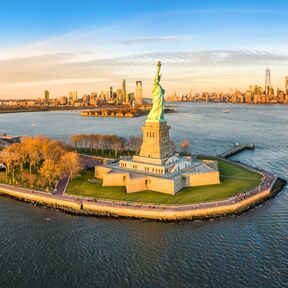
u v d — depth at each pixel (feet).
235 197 653.71
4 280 424.46
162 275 431.43
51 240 520.83
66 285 414.62
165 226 560.61
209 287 407.64
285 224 567.18
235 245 500.33
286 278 423.23
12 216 610.24
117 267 449.06
